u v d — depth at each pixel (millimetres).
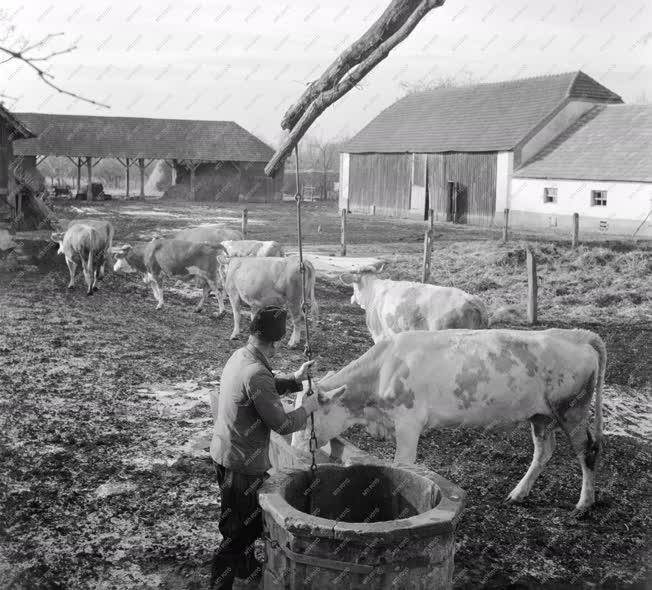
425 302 10102
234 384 4922
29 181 29516
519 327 15945
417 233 36250
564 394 6828
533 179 40375
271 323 5000
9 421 8570
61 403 9367
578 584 5645
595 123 41656
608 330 15695
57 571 5508
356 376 6680
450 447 8617
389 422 6797
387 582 4270
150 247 15938
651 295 18750
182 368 11336
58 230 28609
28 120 56719
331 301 18266
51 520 6293
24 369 10789
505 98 46562
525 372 6723
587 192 38031
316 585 4344
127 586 5352
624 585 5656
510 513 6891
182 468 7496
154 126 59469
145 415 9094
